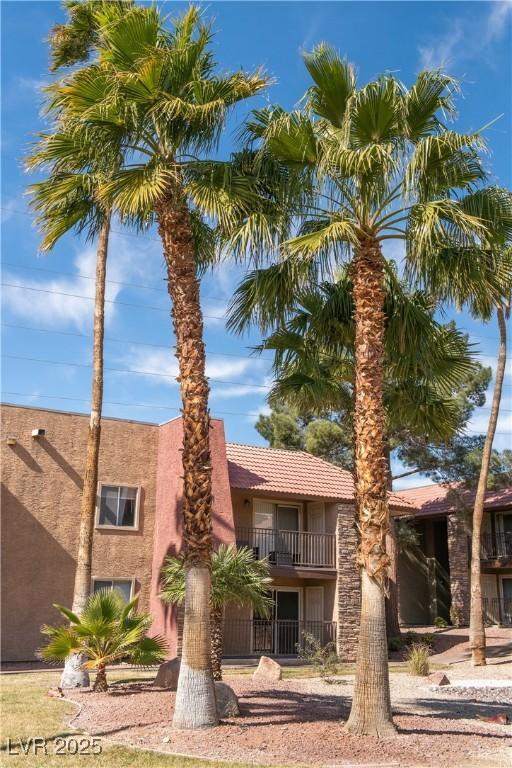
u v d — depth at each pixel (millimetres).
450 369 15664
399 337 12734
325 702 12875
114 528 21750
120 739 9453
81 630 13375
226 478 22625
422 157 10547
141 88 10867
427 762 8641
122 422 22719
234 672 18656
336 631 23484
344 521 24844
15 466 20625
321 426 33094
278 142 11203
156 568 21594
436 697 15148
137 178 10891
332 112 11367
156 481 22797
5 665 19078
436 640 27250
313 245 10375
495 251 11516
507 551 31281
